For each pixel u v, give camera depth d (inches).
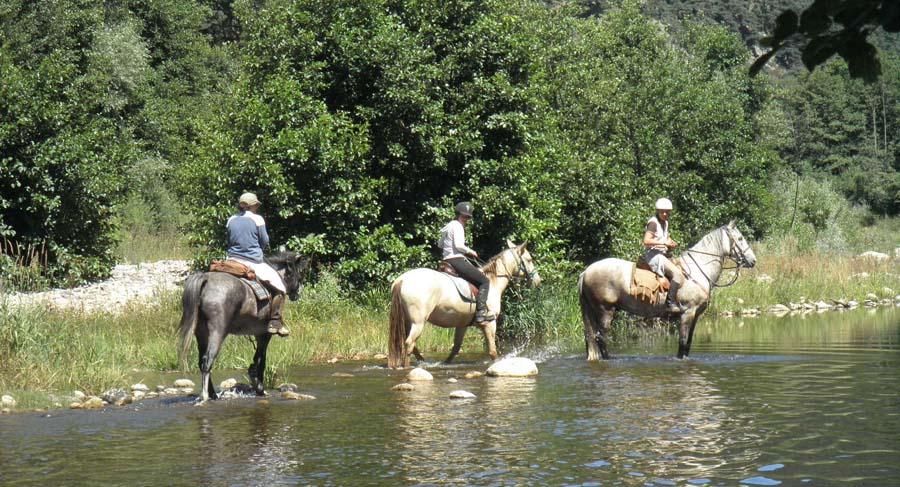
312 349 626.8
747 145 1320.1
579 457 292.0
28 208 918.4
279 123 784.3
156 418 380.2
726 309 1072.8
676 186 1135.6
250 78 821.2
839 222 1857.8
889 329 831.1
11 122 923.4
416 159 819.4
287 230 789.2
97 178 967.0
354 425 358.0
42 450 314.3
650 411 380.8
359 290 777.6
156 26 1900.8
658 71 1143.0
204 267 803.4
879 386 454.0
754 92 1742.1
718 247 601.6
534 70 855.7
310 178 780.6
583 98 1054.4
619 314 807.7
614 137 1058.1
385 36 786.8
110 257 1024.9
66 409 407.2
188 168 822.5
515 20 858.8
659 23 1251.2
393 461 290.8
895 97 3043.8
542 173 845.2
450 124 807.1
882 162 2940.5
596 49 1179.3
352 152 768.9
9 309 499.5
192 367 558.3
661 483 257.0
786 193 1857.8
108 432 347.9
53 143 941.2
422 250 789.9
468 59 826.8
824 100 3021.7
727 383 469.4
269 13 831.1
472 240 817.5
